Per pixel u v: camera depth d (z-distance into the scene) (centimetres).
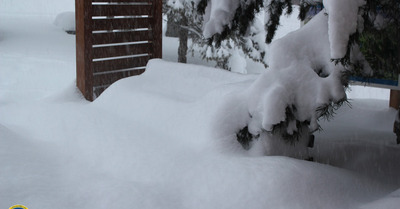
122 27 688
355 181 358
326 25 371
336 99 357
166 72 548
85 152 421
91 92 646
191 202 326
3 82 952
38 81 973
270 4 469
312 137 407
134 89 516
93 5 635
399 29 362
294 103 357
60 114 505
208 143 379
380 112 666
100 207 321
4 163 378
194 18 1027
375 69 374
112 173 382
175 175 355
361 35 344
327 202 318
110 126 457
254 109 371
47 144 454
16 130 495
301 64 363
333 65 358
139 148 401
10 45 1393
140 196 328
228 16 448
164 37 1644
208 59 1191
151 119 453
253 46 1218
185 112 429
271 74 366
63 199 329
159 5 741
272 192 316
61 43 1472
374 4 337
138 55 740
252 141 382
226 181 331
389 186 378
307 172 336
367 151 484
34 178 360
